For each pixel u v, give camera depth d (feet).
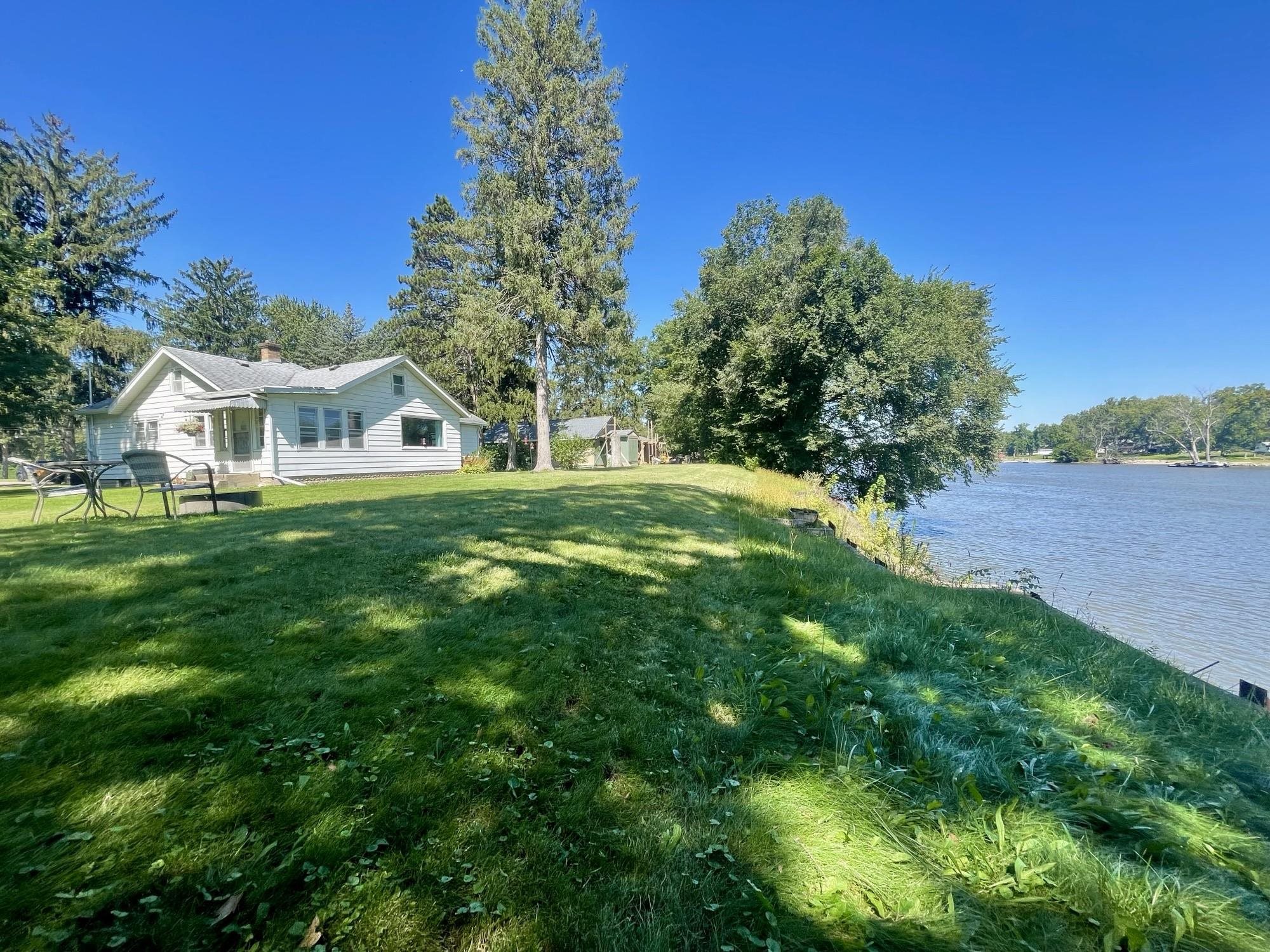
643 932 4.21
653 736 6.99
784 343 54.60
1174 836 5.54
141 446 55.93
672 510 24.59
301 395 48.08
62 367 55.77
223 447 50.44
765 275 61.87
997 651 10.80
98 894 4.06
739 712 7.77
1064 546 48.80
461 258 85.76
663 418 80.02
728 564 15.87
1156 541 51.60
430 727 6.68
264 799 5.17
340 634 9.07
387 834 4.94
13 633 8.28
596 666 8.81
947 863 5.09
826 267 54.80
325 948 3.86
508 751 6.40
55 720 6.13
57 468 19.38
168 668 7.50
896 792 6.04
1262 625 28.04
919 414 56.24
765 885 4.75
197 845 4.59
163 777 5.34
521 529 17.81
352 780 5.58
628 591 12.68
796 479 53.11
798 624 11.74
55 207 81.46
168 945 3.76
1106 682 9.58
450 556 13.94
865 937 4.29
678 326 70.49
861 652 10.29
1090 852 5.20
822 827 5.47
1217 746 7.63
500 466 86.58
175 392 52.39
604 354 62.34
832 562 17.03
